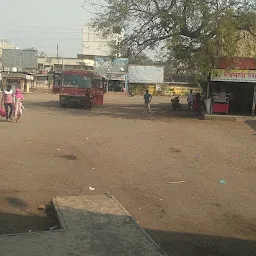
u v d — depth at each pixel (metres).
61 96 25.30
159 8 19.56
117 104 33.44
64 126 15.45
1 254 3.90
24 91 50.84
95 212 5.29
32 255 3.91
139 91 58.91
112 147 11.05
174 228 5.29
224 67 20.08
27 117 18.38
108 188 6.96
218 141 13.17
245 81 20.19
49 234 4.48
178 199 6.57
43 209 5.71
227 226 5.47
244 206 6.38
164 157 9.98
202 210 6.08
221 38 17.94
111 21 20.73
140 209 5.97
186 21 18.55
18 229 4.94
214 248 4.71
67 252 4.02
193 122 19.12
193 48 19.30
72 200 5.80
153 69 58.75
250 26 18.08
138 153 10.34
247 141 13.48
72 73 25.44
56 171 7.94
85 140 12.10
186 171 8.55
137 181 7.53
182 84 60.25
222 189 7.30
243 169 9.05
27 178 7.27
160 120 19.59
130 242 4.36
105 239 4.41
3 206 5.75
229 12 17.33
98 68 58.34
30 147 10.40
